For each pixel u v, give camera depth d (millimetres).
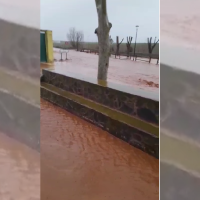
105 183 2824
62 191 2602
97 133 4566
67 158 3434
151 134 3670
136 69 8695
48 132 4527
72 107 5832
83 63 10445
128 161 3449
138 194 2625
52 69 8445
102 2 6453
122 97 4840
